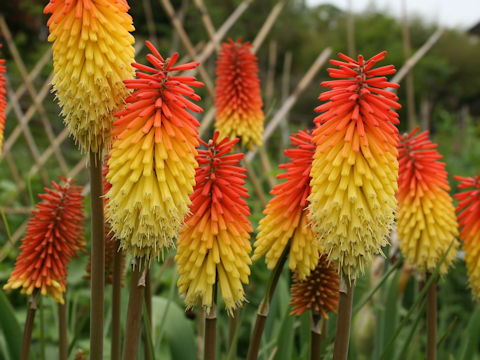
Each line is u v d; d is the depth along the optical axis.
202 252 0.53
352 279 0.51
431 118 5.14
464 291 1.27
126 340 0.51
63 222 0.62
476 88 6.98
